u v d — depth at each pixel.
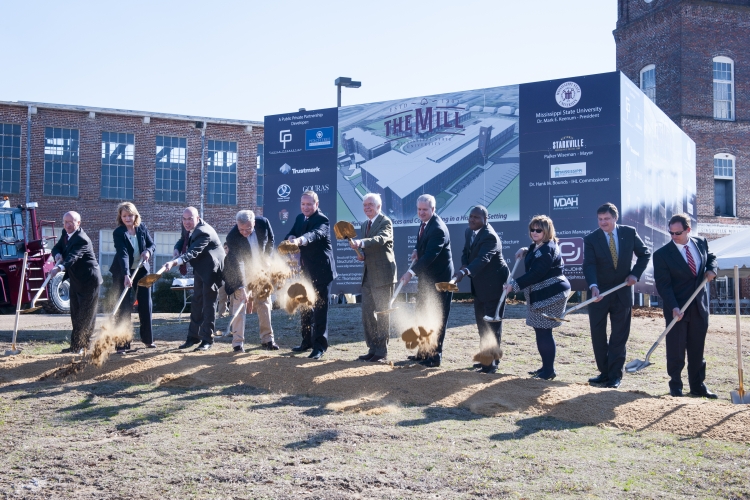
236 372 7.22
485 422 5.59
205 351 8.80
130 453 4.84
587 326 11.34
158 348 9.46
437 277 7.93
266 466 4.54
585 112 15.23
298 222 8.61
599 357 7.44
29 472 4.49
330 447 4.93
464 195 16.47
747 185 29.94
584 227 15.12
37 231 18.34
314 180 18.16
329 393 6.52
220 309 13.75
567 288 7.36
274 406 6.11
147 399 6.40
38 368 7.77
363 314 8.32
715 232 29.30
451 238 16.58
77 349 9.04
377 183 17.47
